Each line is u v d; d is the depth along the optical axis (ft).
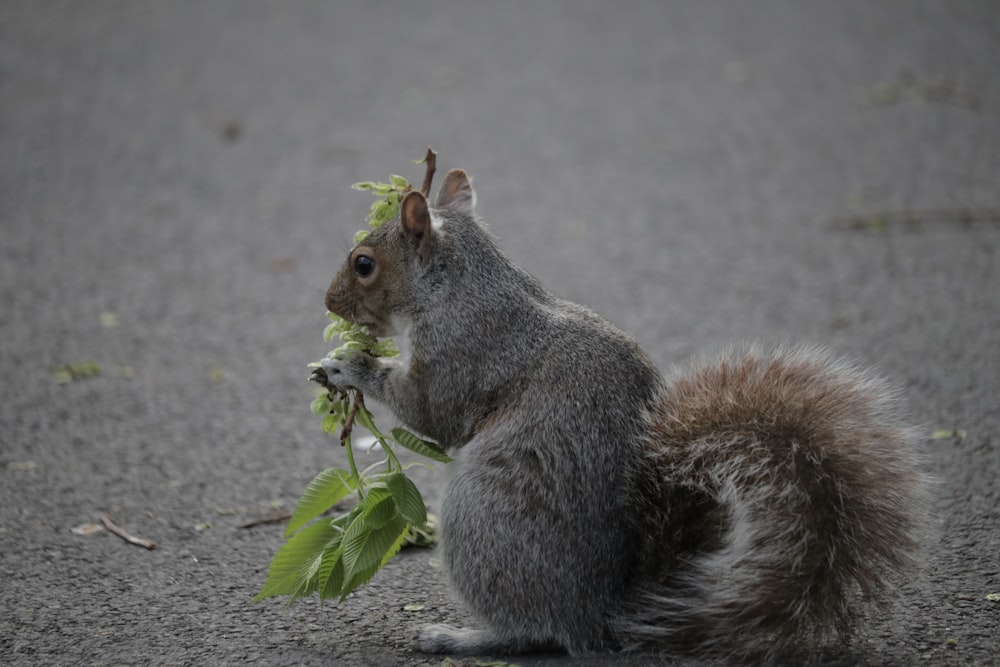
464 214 24.40
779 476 20.34
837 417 21.11
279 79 69.10
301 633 22.74
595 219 49.96
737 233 47.98
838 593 20.44
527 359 22.44
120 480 29.68
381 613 23.56
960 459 29.17
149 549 26.21
